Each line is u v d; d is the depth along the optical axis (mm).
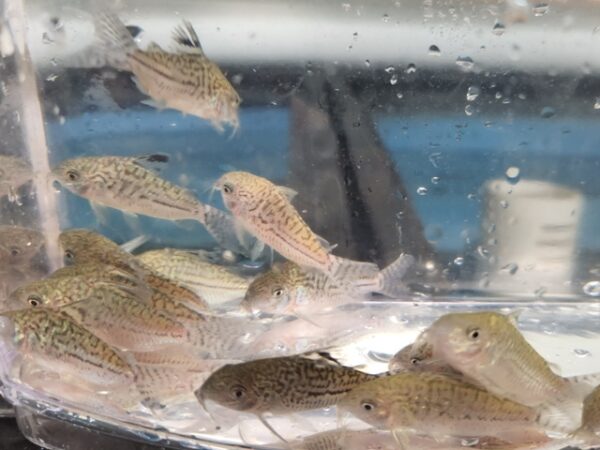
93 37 157
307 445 132
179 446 140
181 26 154
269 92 169
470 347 116
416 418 123
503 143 172
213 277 159
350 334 153
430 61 168
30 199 166
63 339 137
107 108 162
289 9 164
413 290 176
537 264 178
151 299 144
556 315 172
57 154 165
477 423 123
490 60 167
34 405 150
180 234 163
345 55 168
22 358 145
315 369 132
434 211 176
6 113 163
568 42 164
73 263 154
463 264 177
